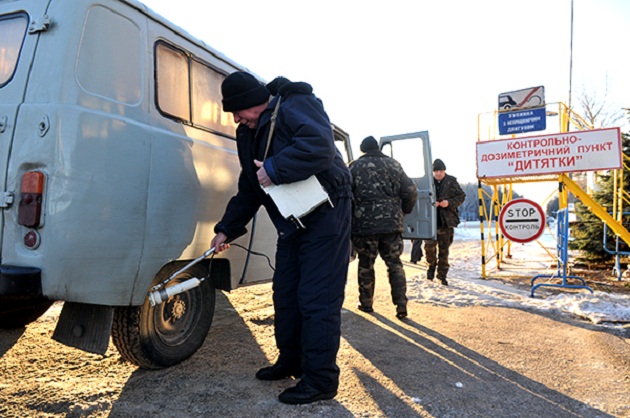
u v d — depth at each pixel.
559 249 7.53
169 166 2.78
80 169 2.25
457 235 22.83
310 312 2.60
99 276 2.37
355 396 2.73
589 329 4.38
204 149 3.13
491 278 7.66
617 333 4.25
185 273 3.09
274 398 2.66
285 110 2.60
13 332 3.75
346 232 2.77
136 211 2.54
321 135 2.50
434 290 6.33
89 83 2.36
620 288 6.62
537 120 8.26
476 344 3.86
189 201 2.95
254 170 2.85
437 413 2.54
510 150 6.84
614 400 2.78
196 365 3.17
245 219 3.03
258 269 3.87
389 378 3.04
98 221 2.33
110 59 2.48
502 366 3.34
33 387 2.69
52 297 2.19
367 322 4.54
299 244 2.72
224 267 3.49
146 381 2.86
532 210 6.42
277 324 2.92
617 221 6.62
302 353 2.66
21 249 2.20
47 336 3.70
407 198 4.78
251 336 3.94
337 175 2.74
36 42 2.34
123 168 2.46
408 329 4.31
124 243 2.48
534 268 9.08
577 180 13.62
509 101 8.46
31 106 2.23
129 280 2.54
